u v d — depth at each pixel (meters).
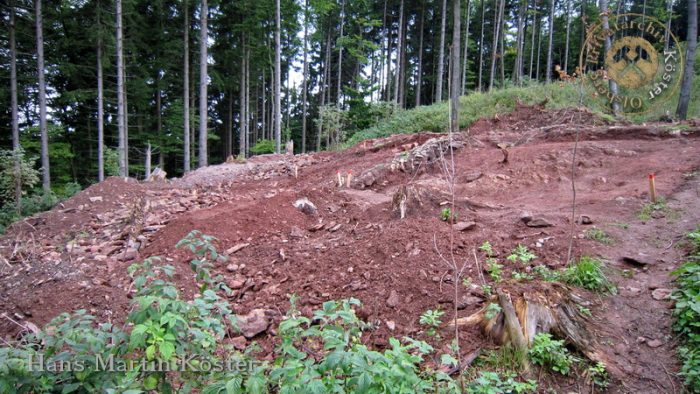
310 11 21.41
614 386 2.62
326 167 9.78
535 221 4.68
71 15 17.42
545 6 30.36
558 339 2.92
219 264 4.91
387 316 3.46
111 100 17.23
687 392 2.52
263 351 3.32
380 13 28.23
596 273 3.57
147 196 8.19
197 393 2.72
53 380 2.02
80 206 7.62
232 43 23.52
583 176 6.80
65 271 4.84
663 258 3.88
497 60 31.72
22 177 10.52
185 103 17.56
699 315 2.88
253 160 12.38
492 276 3.67
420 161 8.12
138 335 1.88
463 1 23.52
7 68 16.81
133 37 18.42
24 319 4.10
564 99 13.14
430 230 4.51
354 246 4.65
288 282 4.30
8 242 6.25
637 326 3.09
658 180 5.93
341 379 2.14
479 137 9.90
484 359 2.85
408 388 1.97
